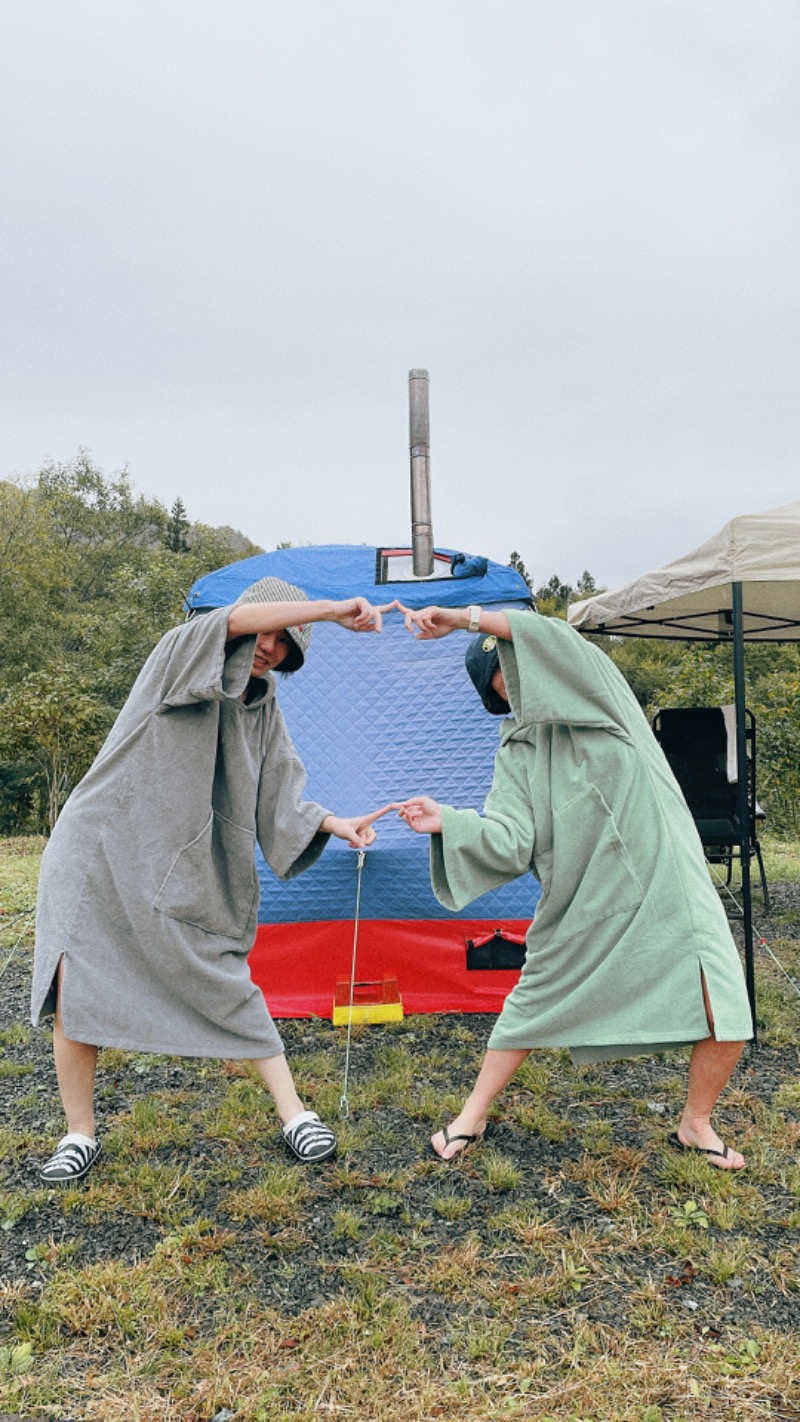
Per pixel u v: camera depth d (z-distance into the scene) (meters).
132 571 28.00
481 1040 3.83
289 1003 4.13
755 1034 3.83
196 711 2.65
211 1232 2.41
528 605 4.33
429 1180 2.69
